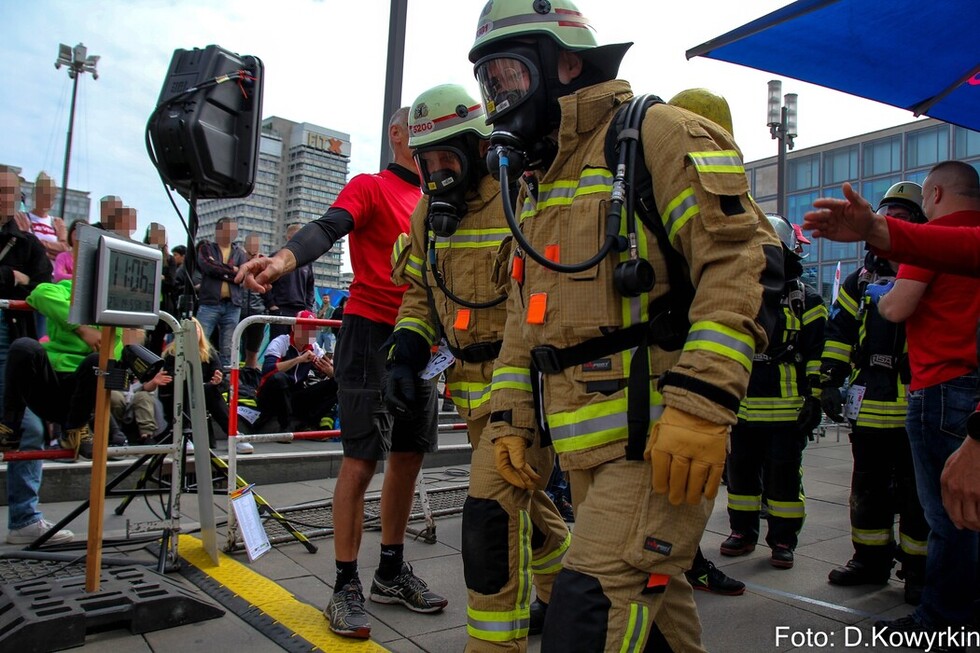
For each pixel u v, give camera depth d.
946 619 2.99
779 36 2.97
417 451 3.34
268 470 6.02
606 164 1.82
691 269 1.74
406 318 2.98
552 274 1.83
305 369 7.59
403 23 6.18
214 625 3.06
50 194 7.54
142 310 3.23
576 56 1.97
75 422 3.94
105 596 3.00
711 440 1.54
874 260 4.03
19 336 5.20
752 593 3.67
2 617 2.84
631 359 1.76
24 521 4.16
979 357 2.03
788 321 4.16
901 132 32.09
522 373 2.13
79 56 19.89
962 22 2.88
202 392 3.83
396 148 3.58
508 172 1.92
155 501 5.27
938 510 3.01
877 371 3.81
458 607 3.36
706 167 1.67
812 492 6.29
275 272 2.88
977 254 1.90
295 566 3.89
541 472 2.45
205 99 3.31
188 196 3.53
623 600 1.64
